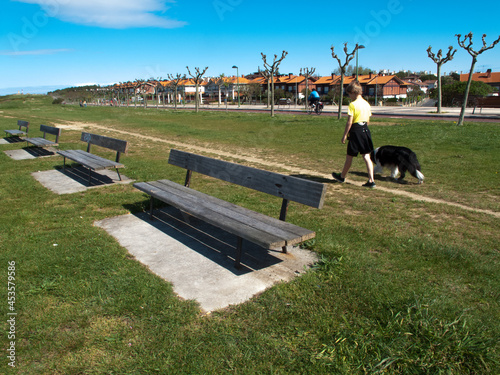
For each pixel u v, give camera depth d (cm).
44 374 232
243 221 384
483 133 1502
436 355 235
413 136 1486
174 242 441
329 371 233
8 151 1167
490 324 267
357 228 471
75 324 280
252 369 235
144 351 251
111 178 780
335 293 313
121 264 374
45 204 593
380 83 7675
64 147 1230
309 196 372
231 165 480
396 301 295
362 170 881
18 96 10681
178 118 3014
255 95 9119
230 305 304
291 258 394
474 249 407
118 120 2747
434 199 627
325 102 7444
